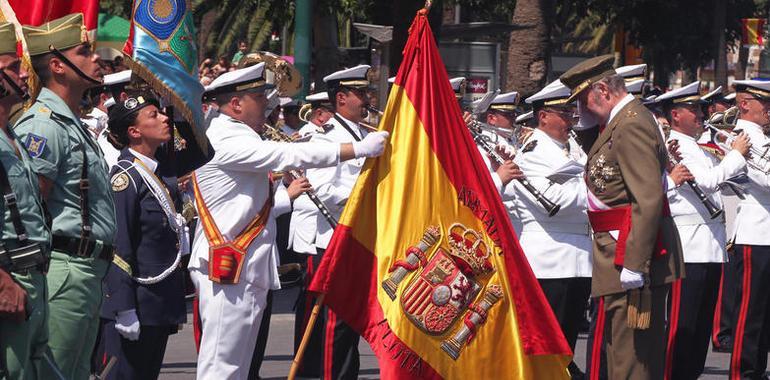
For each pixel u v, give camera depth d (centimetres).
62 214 1087
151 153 1315
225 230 1309
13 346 1002
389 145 1277
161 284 1295
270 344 2097
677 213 1741
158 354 1317
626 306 1345
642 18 5178
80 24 1124
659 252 1334
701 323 1738
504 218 1289
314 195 1588
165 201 1296
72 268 1089
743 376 1792
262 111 1348
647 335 1350
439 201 1266
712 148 1847
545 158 1647
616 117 1336
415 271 1246
